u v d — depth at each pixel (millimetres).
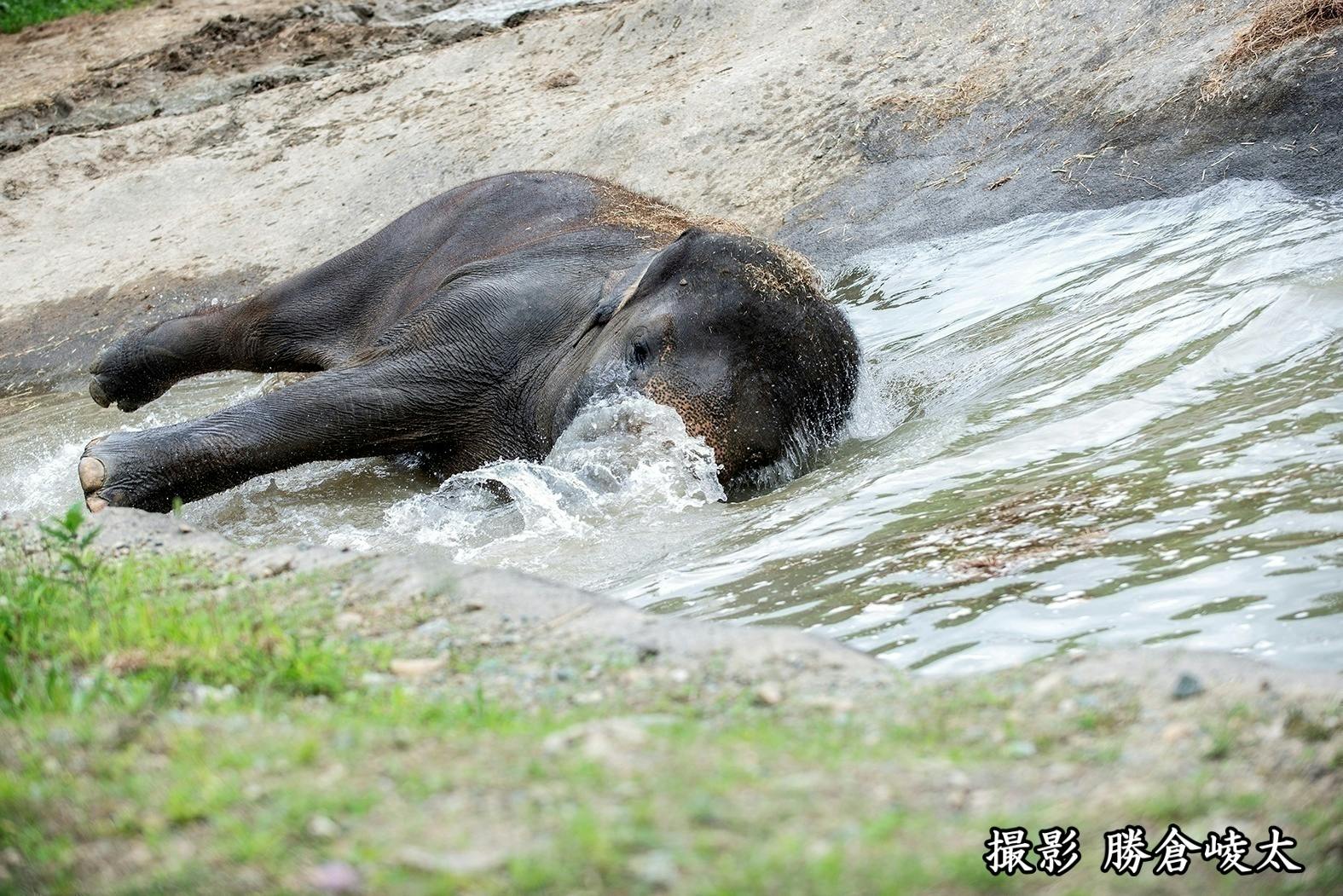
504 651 17703
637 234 34250
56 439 42344
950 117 48125
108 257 58562
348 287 37719
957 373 32844
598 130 54719
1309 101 40125
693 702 15531
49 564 22219
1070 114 45469
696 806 11578
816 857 10734
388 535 28906
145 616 18516
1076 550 20734
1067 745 13578
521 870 10539
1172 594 18672
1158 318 31797
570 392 30062
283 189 59969
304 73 71500
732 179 50094
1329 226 35281
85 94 74750
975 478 25250
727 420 27766
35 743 14211
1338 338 27797
